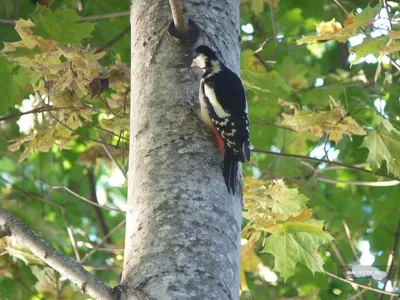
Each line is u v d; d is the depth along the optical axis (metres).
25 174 16.69
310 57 18.02
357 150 16.62
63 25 11.27
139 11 8.70
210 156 7.59
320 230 10.98
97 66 10.59
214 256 6.85
